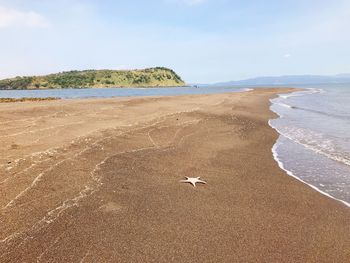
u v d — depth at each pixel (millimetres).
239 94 59781
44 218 7059
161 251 6090
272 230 7156
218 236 6762
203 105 32656
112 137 14906
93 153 12117
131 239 6465
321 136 18297
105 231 6719
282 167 12188
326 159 13406
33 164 10297
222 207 8281
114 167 10812
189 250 6176
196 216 7664
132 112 23969
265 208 8359
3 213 7133
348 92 76500
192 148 14391
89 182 9281
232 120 23453
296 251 6332
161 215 7613
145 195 8758
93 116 20906
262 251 6262
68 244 6145
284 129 20688
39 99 37656
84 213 7445
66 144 12961
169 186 9555
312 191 9727
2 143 12664
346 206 8680
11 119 18250
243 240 6652
